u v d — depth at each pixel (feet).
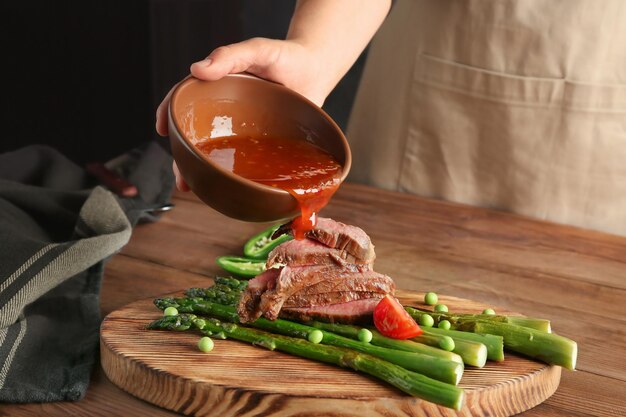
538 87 3.49
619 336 2.61
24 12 5.18
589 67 3.43
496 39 3.50
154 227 3.23
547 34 3.44
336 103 5.12
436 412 2.15
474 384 2.20
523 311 2.73
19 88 5.31
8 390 2.20
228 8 5.30
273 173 2.18
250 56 2.42
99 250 2.67
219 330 2.38
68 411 2.19
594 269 3.02
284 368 2.25
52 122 5.52
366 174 3.88
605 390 2.34
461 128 3.64
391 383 2.17
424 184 3.76
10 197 3.10
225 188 2.07
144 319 2.47
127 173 3.58
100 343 2.40
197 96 2.29
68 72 5.44
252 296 2.42
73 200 3.17
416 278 2.90
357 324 2.43
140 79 5.57
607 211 3.58
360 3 2.93
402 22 3.69
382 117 3.78
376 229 3.24
